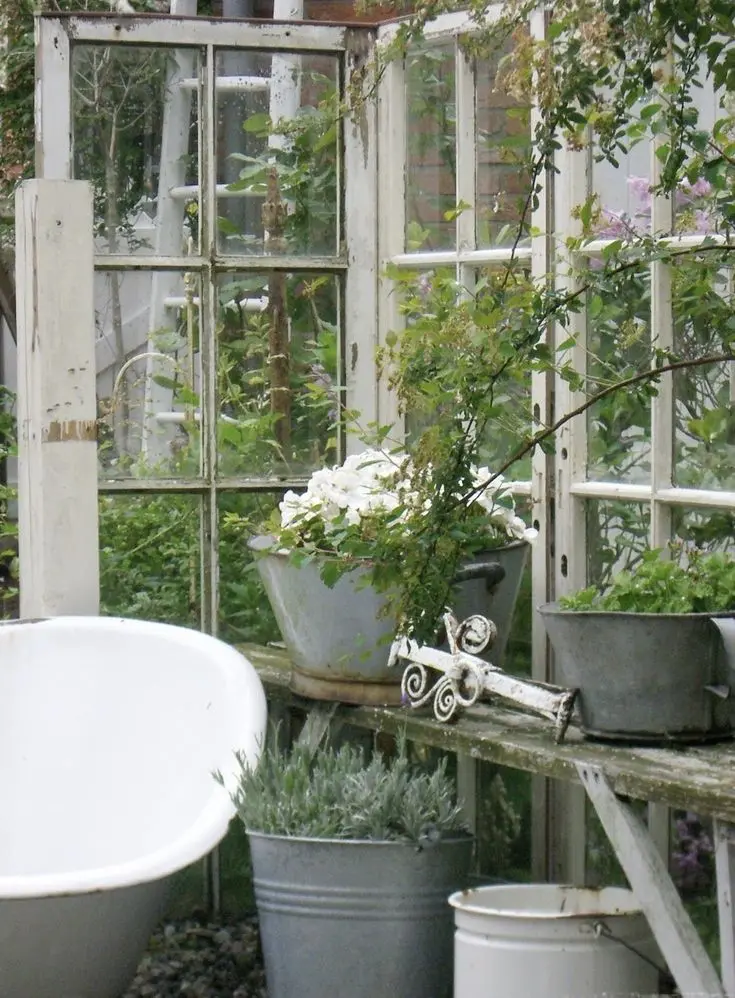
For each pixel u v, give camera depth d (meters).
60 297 3.86
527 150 3.55
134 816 3.58
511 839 3.70
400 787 3.11
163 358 3.99
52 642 3.77
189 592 4.04
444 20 3.78
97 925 2.89
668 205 3.21
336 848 3.01
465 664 3.09
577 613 2.77
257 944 3.78
